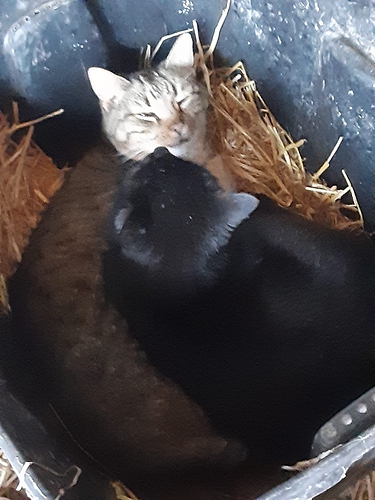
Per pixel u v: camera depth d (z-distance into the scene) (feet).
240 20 1.83
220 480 1.37
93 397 1.39
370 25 1.42
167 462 1.36
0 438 1.13
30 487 1.09
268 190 1.93
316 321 1.43
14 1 1.69
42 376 1.45
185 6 1.91
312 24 1.58
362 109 1.56
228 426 1.39
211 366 1.42
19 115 1.93
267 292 1.47
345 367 1.39
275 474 1.33
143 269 1.43
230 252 1.46
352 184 1.77
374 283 1.51
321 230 1.61
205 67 1.99
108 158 1.90
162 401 1.40
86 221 1.62
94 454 1.41
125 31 1.92
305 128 1.85
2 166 1.87
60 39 1.81
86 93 1.96
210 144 2.03
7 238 1.79
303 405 1.36
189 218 1.41
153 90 1.88
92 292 1.49
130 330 1.45
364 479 1.39
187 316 1.44
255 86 1.97
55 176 1.99
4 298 1.63
